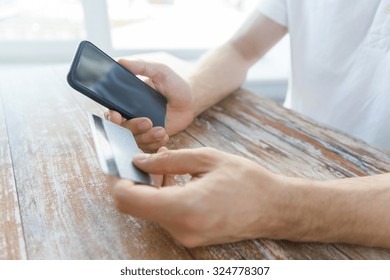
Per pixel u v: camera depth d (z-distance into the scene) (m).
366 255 0.33
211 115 0.62
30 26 1.21
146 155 0.35
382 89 0.66
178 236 0.31
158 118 0.51
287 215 0.32
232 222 0.30
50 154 0.49
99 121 0.39
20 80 0.81
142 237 0.34
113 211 0.37
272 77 1.29
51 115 0.62
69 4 1.19
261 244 0.34
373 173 0.45
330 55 0.72
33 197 0.39
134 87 0.49
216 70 0.68
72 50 1.25
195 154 0.32
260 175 0.33
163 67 0.52
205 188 0.29
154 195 0.29
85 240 0.33
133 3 1.36
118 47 1.26
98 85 0.43
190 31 1.45
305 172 0.45
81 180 0.43
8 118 0.61
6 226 0.35
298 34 0.78
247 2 1.41
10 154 0.49
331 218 0.33
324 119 0.80
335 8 0.68
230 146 0.52
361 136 0.74
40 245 0.33
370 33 0.66
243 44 0.75
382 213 0.34
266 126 0.58
